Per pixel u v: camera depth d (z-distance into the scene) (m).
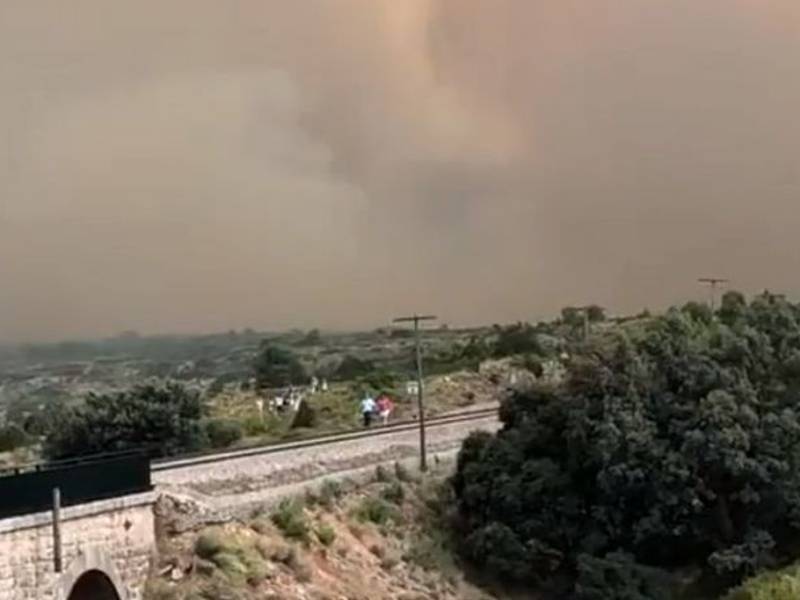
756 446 54.38
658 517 52.97
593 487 54.28
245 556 41.19
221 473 44.97
